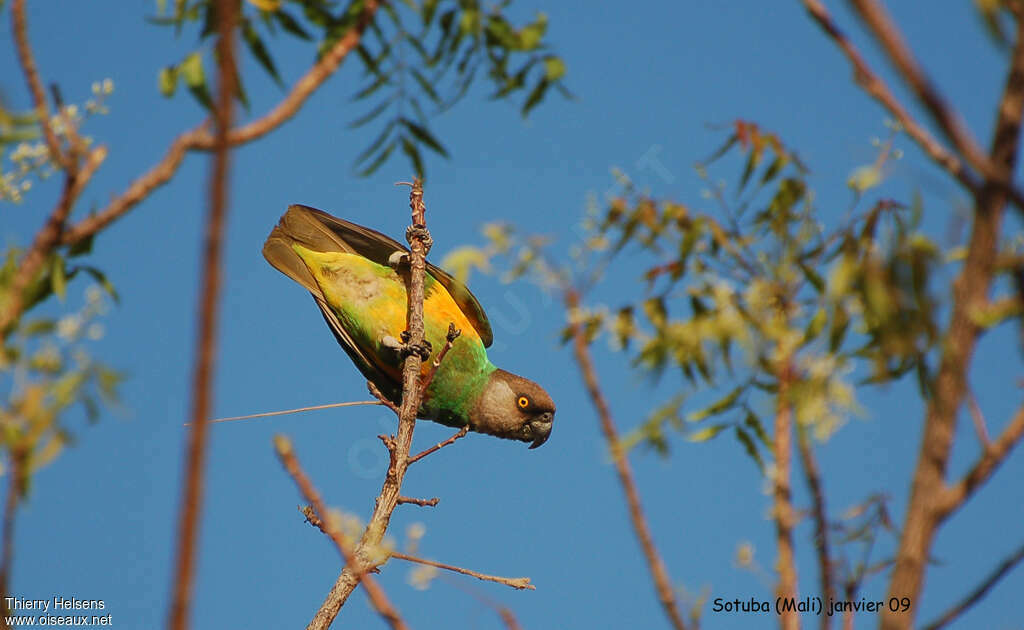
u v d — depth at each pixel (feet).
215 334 11.55
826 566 16.05
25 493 14.42
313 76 18.81
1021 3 13.61
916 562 13.75
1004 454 13.83
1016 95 13.69
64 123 16.71
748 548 16.34
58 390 14.82
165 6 20.68
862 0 11.07
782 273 18.33
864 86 15.02
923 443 14.29
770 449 18.44
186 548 11.51
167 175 16.88
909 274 15.56
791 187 19.07
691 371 19.16
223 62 12.29
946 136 11.33
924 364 17.15
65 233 16.70
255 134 18.20
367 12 19.76
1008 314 13.89
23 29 16.38
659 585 15.99
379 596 15.40
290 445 15.51
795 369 17.19
